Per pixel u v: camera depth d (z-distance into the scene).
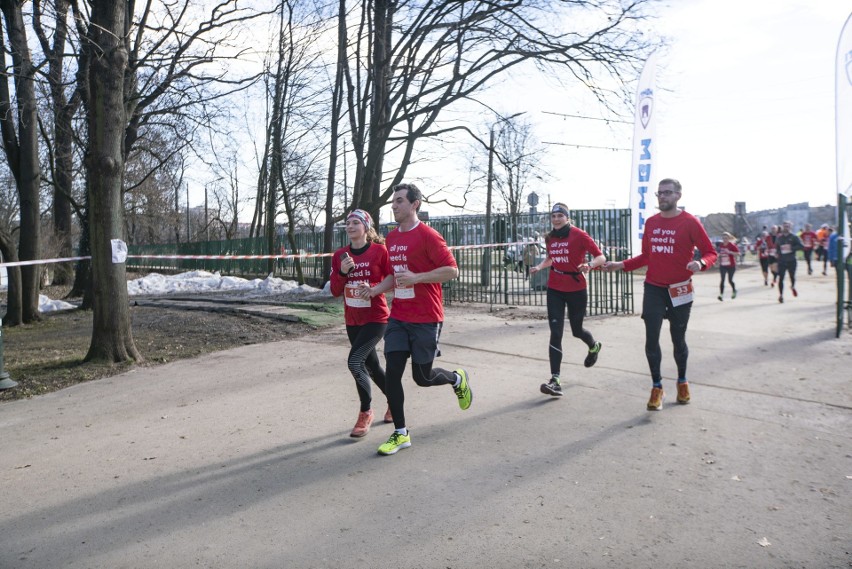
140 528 3.46
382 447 4.43
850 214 8.61
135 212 41.00
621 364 7.02
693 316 11.04
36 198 14.65
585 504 3.50
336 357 8.10
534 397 5.81
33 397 6.89
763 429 4.68
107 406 6.31
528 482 3.84
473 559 2.96
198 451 4.73
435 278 4.34
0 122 14.13
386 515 3.47
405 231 4.61
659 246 5.35
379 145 16.64
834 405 5.20
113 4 8.26
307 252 24.98
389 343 4.59
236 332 10.74
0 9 12.93
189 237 49.38
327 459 4.41
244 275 28.31
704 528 3.18
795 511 3.33
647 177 11.61
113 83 8.32
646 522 3.26
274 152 21.45
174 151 15.10
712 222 44.16
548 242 6.04
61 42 13.80
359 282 4.90
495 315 11.62
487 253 14.08
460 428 4.97
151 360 8.61
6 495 4.04
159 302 17.33
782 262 13.35
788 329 9.13
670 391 5.87
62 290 25.28
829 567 2.78
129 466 4.48
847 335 8.37
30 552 3.23
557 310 5.93
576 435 4.68
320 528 3.35
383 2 16.20
